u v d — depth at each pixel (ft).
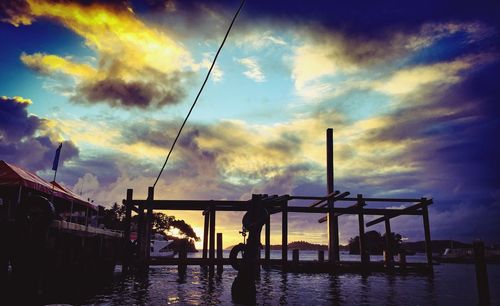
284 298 48.85
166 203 75.10
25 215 38.14
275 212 84.94
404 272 85.10
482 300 41.83
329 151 98.07
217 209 75.87
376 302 46.70
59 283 45.73
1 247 36.78
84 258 55.36
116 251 82.74
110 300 45.34
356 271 83.25
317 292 54.85
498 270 158.10
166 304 43.04
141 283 64.59
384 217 90.02
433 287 64.44
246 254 45.06
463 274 114.42
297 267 81.05
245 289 43.96
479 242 42.80
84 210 94.07
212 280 70.44
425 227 86.63
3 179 53.36
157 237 173.06
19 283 36.81
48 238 39.11
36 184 56.49
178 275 81.15
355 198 84.94
